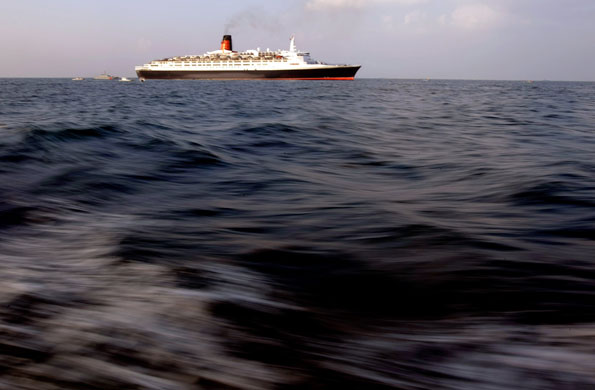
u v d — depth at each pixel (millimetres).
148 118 17125
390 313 2883
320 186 7047
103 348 2154
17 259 3453
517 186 6574
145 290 2807
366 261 3758
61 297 2703
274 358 2197
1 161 7008
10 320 2398
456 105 28578
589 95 50000
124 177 7023
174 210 5484
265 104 27297
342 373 2107
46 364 2014
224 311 2615
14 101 28688
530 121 18047
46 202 5379
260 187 6891
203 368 2053
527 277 3402
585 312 2811
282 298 2975
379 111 22766
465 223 4875
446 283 3320
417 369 2166
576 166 8094
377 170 8438
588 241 4242
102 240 3994
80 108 23203
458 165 8602
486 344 2393
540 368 2145
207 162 8461
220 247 4035
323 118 18016
